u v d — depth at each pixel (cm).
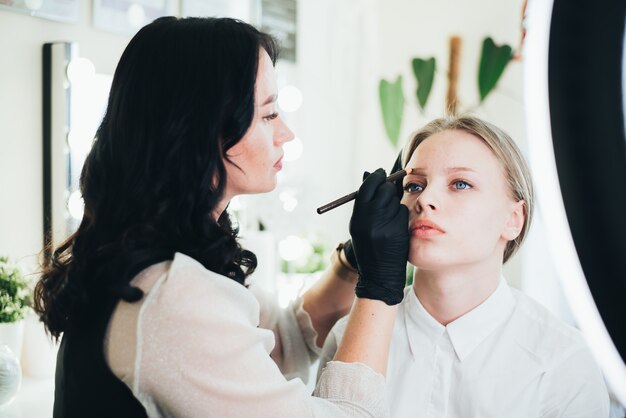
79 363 58
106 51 167
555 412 65
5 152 144
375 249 64
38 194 151
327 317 90
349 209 253
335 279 88
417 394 69
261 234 209
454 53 213
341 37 247
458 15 223
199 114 60
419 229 65
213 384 53
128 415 56
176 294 55
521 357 67
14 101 145
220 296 57
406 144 76
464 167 65
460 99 220
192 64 61
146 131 61
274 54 69
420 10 235
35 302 76
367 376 61
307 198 217
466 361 68
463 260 65
